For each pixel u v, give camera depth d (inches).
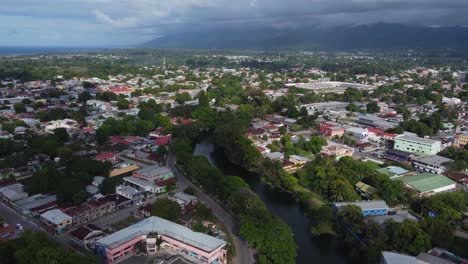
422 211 5964.6
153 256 4463.6
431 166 7834.6
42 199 6053.2
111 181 6481.3
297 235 5585.6
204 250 4338.1
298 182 7263.8
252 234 4817.9
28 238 4471.0
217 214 5940.0
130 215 5846.5
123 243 4441.4
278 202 6722.4
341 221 5762.8
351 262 4931.1
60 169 7519.7
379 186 6633.9
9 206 6072.8
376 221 5428.2
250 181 7672.2
